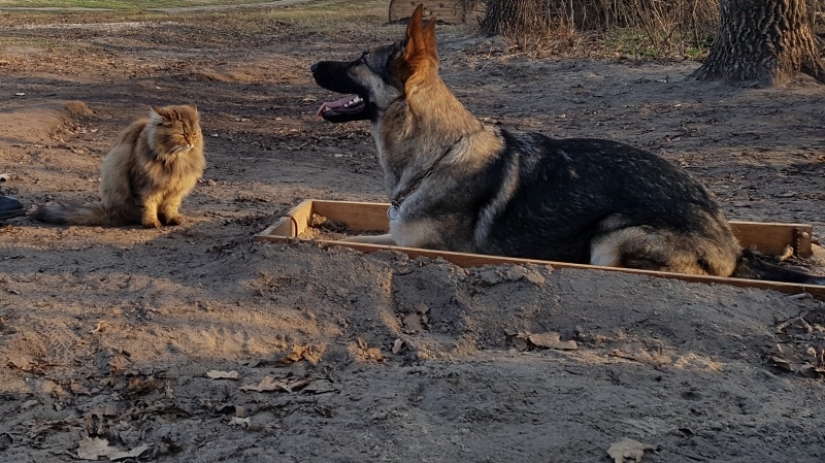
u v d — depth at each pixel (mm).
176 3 20969
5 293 3055
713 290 2965
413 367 2721
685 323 2854
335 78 3264
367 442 2447
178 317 2900
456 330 2891
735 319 2861
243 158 5129
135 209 3689
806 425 2508
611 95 6758
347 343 2828
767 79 6227
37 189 4230
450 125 3164
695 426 2506
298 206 3578
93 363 2727
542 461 2402
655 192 3059
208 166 4891
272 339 2840
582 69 7828
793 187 4383
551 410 2547
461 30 11445
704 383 2652
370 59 3215
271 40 12102
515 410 2543
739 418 2533
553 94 6992
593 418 2521
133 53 9969
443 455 2416
